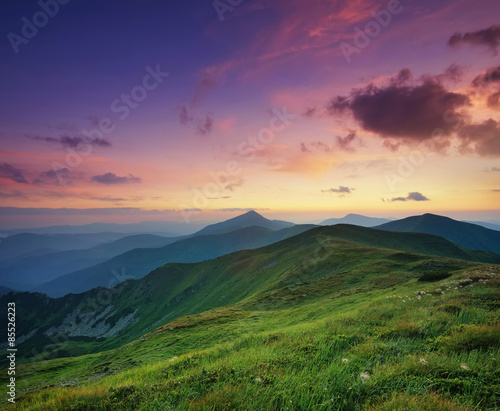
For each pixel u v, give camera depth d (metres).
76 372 38.16
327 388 5.46
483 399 4.73
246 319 36.91
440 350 7.37
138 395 6.88
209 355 12.77
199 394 6.21
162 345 31.31
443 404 4.48
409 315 12.76
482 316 10.38
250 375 6.75
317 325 15.47
